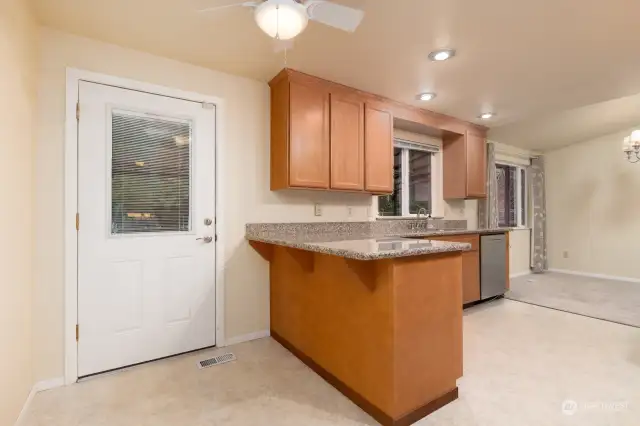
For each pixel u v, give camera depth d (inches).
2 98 57.7
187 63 99.4
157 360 94.2
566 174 230.2
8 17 59.7
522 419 66.4
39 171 78.3
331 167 114.3
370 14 74.6
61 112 81.3
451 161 171.0
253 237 105.1
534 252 233.3
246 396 75.7
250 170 111.0
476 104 137.5
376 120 127.0
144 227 93.0
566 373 85.7
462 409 70.1
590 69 104.1
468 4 71.5
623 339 109.0
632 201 201.3
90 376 84.6
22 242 68.8
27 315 72.0
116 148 88.7
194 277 100.5
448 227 177.5
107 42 87.1
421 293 68.2
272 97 114.1
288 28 56.2
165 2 70.6
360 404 71.4
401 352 64.4
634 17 76.1
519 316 135.1
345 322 76.6
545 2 70.8
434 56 95.3
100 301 86.3
